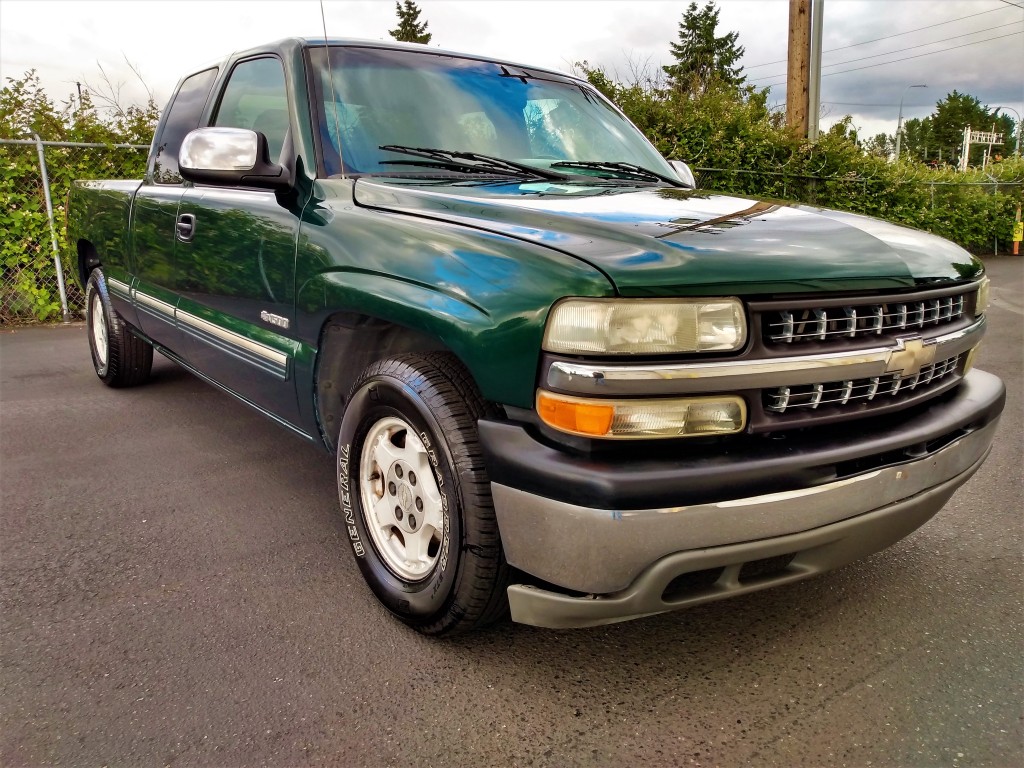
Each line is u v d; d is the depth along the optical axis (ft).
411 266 7.02
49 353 20.86
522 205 7.27
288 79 9.70
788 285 6.13
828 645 7.50
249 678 6.91
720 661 7.23
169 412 15.20
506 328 6.07
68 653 7.25
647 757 6.00
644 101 33.81
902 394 7.06
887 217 43.93
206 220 10.65
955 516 10.50
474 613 6.84
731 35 170.91
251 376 10.10
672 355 5.77
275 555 9.28
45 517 10.28
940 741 6.16
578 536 5.76
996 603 8.24
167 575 8.77
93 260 17.06
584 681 6.93
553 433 5.92
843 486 6.27
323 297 8.02
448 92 10.18
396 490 7.73
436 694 6.73
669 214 7.21
